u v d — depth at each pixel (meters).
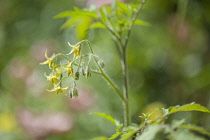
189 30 7.68
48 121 7.09
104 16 4.14
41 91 8.63
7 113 8.06
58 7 11.25
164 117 3.00
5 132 7.46
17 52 11.20
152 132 2.57
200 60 7.88
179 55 7.87
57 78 3.50
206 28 7.61
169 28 7.89
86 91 8.02
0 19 11.53
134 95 8.22
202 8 7.29
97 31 9.40
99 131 7.99
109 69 9.26
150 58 8.55
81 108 7.81
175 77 7.80
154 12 8.08
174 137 2.52
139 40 8.80
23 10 11.67
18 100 8.79
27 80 8.89
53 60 3.47
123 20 4.07
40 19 11.48
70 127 7.13
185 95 7.50
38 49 9.62
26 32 11.55
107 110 8.57
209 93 7.24
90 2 6.03
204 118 6.62
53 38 10.90
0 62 10.86
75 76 3.40
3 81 9.84
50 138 7.09
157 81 8.18
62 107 7.95
